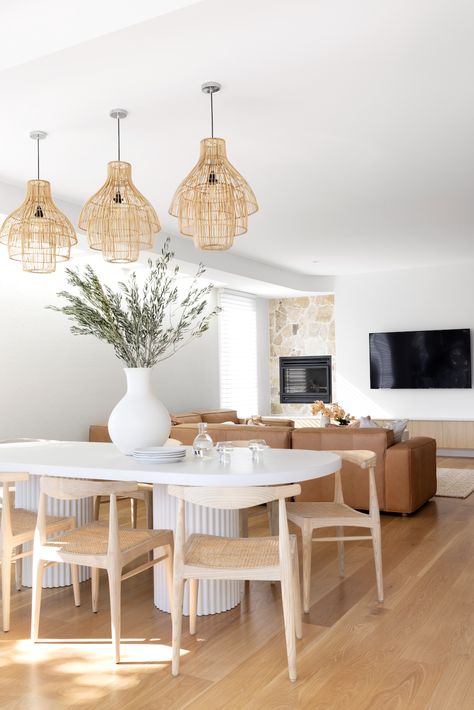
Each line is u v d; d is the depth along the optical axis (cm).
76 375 703
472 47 321
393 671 255
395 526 505
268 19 291
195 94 368
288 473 277
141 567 290
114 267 754
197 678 252
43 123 406
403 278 953
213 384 941
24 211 384
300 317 1055
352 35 307
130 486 274
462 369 905
